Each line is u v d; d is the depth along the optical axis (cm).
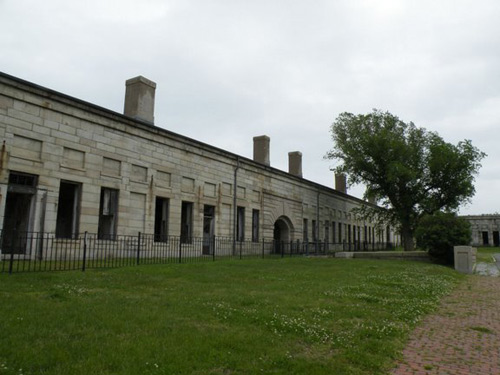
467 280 1697
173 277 1284
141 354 533
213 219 2717
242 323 727
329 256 3023
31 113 1666
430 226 2509
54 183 1728
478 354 659
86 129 1886
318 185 4309
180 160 2438
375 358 593
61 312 720
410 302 1045
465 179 3447
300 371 516
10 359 495
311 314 824
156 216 2311
